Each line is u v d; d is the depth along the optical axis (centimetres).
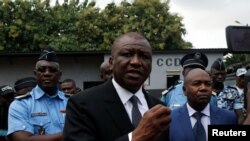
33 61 1861
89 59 1897
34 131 358
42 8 2825
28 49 2756
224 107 540
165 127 184
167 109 183
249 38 223
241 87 591
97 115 216
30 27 2734
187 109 364
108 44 2806
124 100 228
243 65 859
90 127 213
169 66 1688
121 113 221
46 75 369
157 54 1691
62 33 2880
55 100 377
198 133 351
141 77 225
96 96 222
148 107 240
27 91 552
